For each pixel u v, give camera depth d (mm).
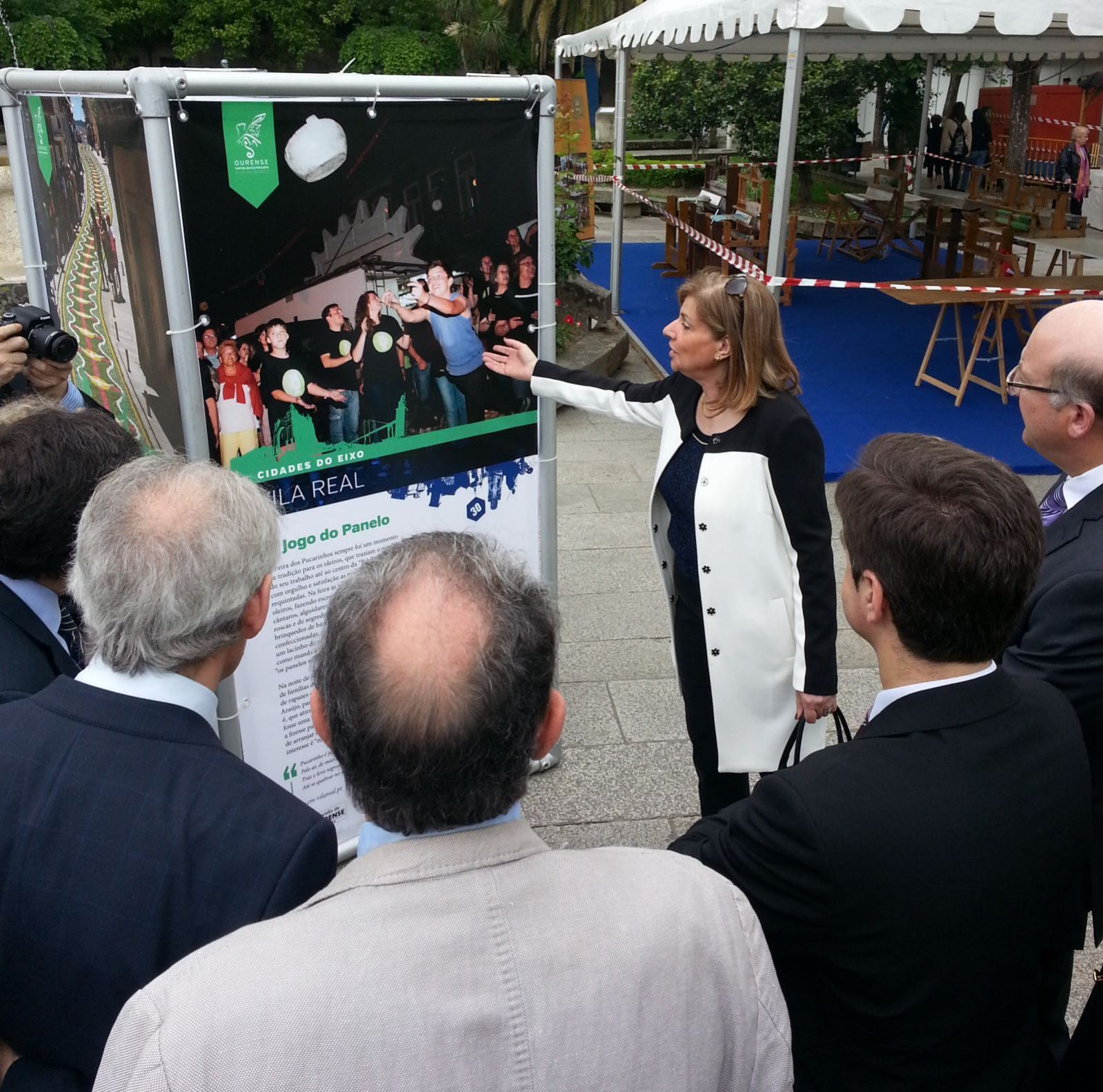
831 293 11000
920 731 1239
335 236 2348
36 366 2439
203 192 2111
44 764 1237
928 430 6656
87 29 24797
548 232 2740
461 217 2568
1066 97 17453
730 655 2504
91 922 1182
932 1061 1209
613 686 3912
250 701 2525
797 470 2371
